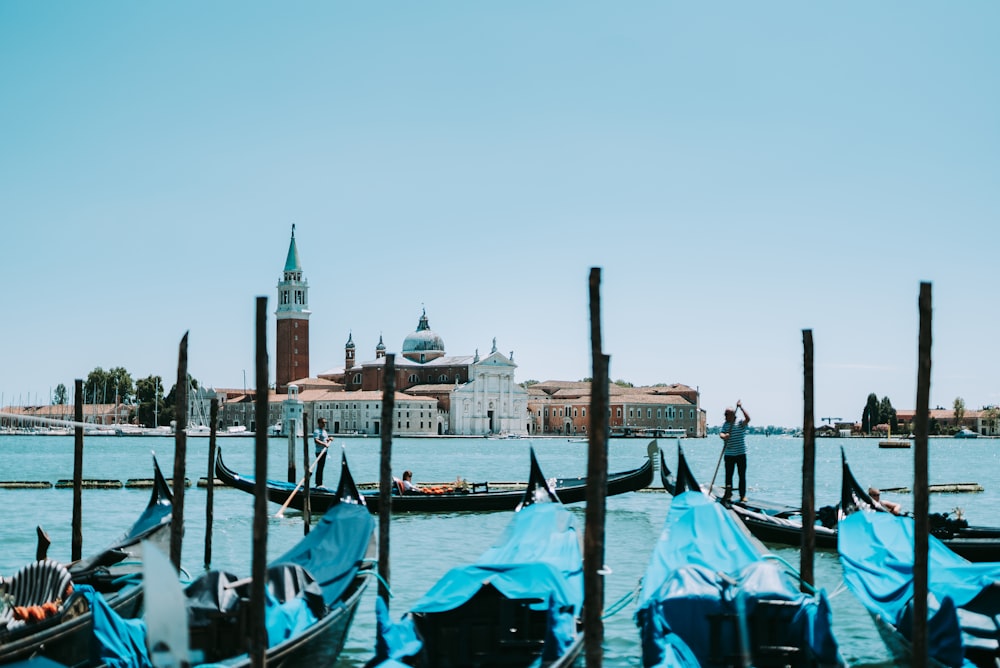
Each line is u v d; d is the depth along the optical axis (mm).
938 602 14859
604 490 13008
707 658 14359
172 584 11078
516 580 15062
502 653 14820
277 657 13727
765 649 13852
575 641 14508
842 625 18891
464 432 194125
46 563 16203
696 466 89500
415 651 14055
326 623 15367
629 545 29656
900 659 15789
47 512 40031
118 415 191375
